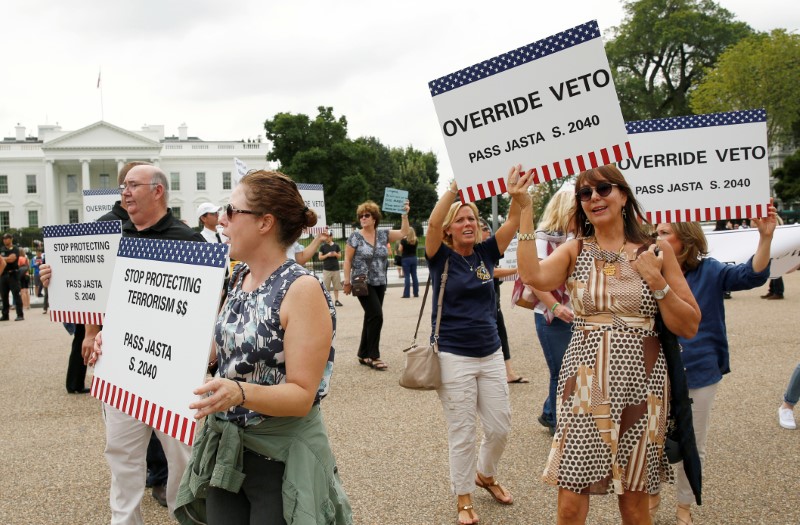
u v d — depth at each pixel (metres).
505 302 14.28
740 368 7.20
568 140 2.89
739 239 4.08
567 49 2.87
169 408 2.16
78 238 3.54
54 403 6.69
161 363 2.22
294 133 62.41
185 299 2.16
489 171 2.99
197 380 2.08
